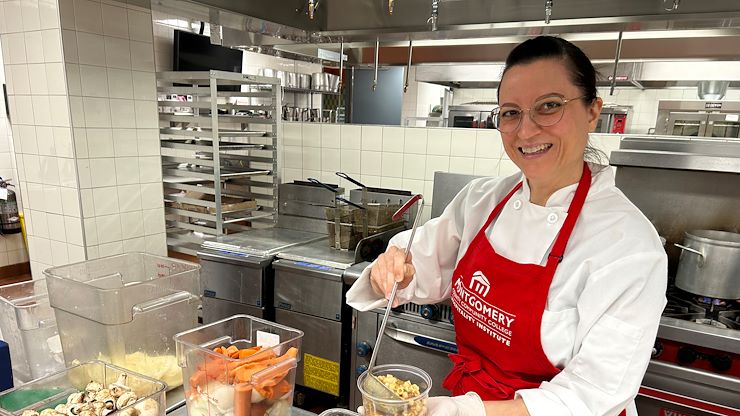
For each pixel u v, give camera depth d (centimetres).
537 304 99
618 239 91
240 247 229
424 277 129
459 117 493
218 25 225
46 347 116
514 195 112
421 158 267
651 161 169
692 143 169
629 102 532
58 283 106
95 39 250
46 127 255
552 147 92
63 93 243
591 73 92
